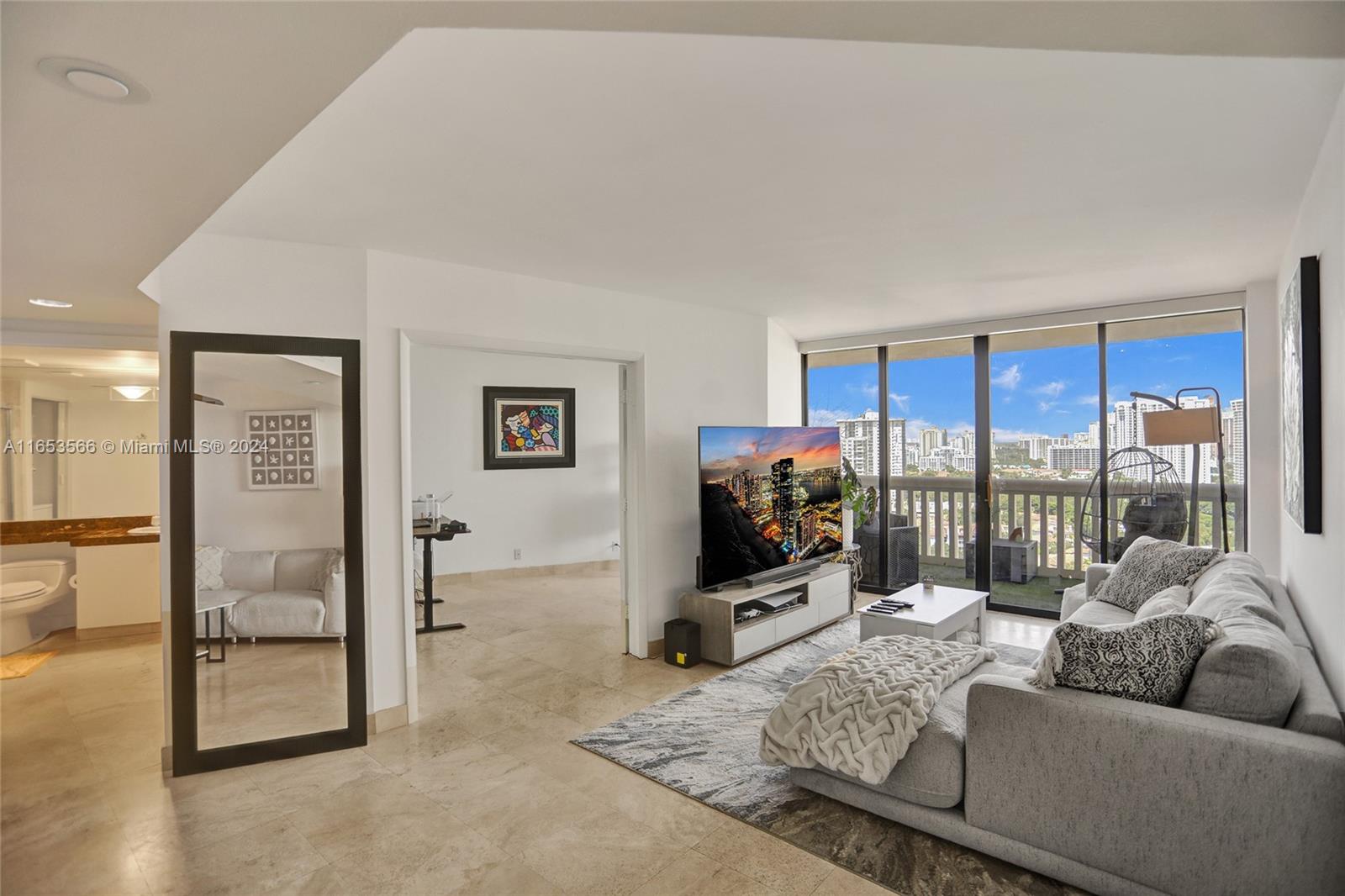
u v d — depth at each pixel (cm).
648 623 468
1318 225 252
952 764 240
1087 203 298
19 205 201
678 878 230
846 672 278
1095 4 117
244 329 323
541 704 386
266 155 171
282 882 230
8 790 295
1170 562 392
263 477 331
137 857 245
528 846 249
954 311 537
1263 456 440
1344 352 195
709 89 197
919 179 269
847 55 180
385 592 351
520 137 228
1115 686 217
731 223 320
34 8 112
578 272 407
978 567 590
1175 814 200
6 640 475
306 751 325
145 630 526
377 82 191
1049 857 221
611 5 120
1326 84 196
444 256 365
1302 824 184
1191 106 211
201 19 117
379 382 351
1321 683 213
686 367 501
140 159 172
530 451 749
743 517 478
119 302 322
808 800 278
